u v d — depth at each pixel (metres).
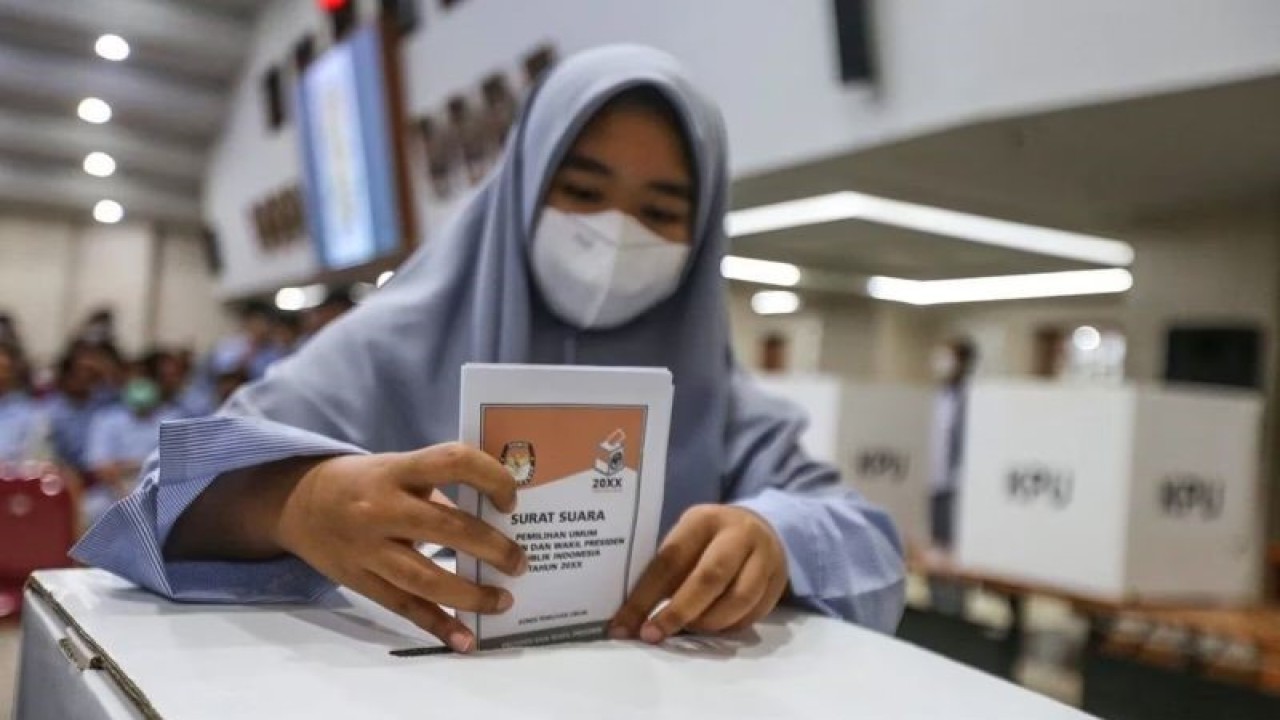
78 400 4.34
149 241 10.73
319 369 0.78
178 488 0.60
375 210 6.38
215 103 9.18
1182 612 2.16
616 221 0.80
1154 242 4.94
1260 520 4.50
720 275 0.90
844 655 0.63
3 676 1.45
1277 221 4.52
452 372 0.82
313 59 7.45
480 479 0.53
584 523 0.58
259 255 9.29
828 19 3.18
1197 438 2.25
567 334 0.88
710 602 0.61
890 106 3.13
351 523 0.54
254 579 0.64
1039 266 6.66
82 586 0.65
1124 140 3.30
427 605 0.56
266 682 0.47
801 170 3.71
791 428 0.92
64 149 9.32
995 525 2.46
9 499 1.84
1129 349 5.04
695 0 3.71
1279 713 2.07
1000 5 2.78
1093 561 2.22
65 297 10.48
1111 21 2.59
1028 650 3.84
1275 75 2.40
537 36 4.66
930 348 10.14
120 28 7.96
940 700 0.54
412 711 0.45
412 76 5.93
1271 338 4.53
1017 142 3.32
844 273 7.37
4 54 8.18
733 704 0.51
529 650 0.57
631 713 0.48
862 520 0.82
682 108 0.81
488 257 0.83
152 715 0.42
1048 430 2.33
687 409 0.87
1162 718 2.29
